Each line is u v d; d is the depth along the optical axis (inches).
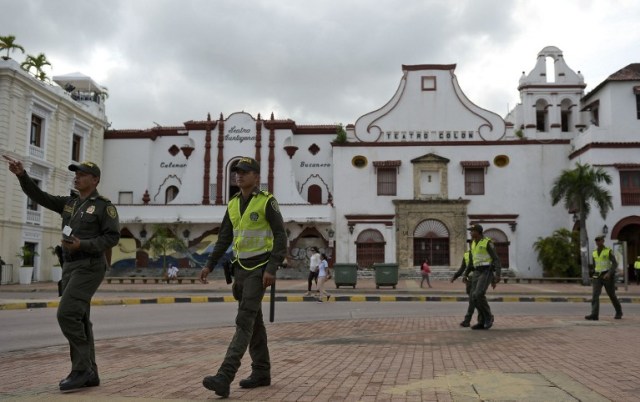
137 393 213.5
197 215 1517.0
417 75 1596.9
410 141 1561.3
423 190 1544.0
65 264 227.0
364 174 1553.9
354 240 1526.8
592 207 1401.3
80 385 220.1
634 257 1517.0
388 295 886.4
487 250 453.7
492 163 1542.8
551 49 1625.2
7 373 263.1
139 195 1663.4
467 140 1553.9
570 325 471.2
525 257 1503.4
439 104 1582.2
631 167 1391.5
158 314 588.1
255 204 225.9
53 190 1350.9
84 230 227.5
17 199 1224.2
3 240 1176.8
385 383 237.8
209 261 234.5
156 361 295.0
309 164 1654.8
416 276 1483.8
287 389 225.5
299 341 381.1
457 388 223.9
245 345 213.0
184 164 1675.7
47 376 255.3
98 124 1611.7
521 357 305.4
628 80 1429.6
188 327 482.3
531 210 1518.2
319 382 239.8
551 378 241.1
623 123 1424.7
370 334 421.7
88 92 1649.9
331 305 725.9
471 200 1530.5
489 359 299.9
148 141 1680.6
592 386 226.1
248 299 217.3
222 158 1612.9
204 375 252.2
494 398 206.1
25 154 1237.1
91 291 225.0
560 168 1528.1
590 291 1029.2
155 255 1460.4
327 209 1509.6
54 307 685.3
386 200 1542.8
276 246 220.7
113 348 345.7
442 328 461.1
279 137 1620.3
